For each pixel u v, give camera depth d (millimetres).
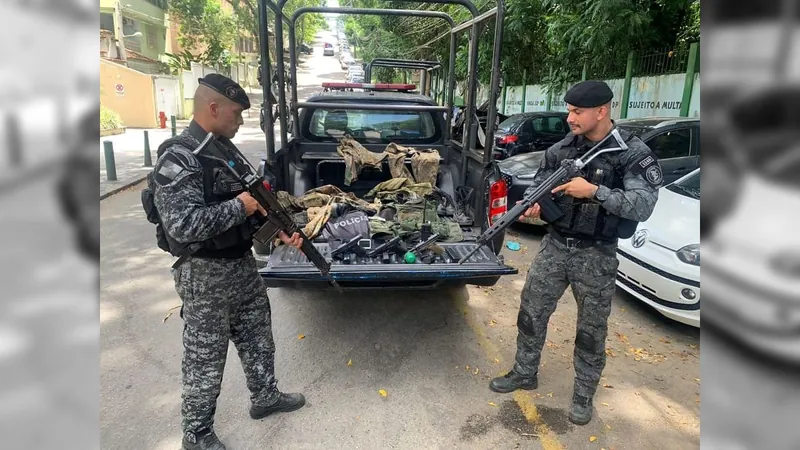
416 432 2525
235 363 3139
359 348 3348
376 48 18656
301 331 3578
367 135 4523
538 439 2488
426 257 3047
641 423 2621
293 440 2459
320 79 36062
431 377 3014
